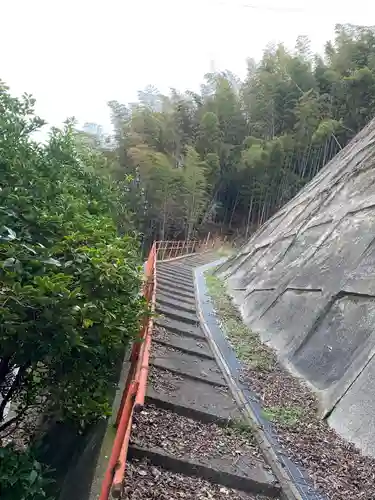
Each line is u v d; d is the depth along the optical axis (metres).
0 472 3.42
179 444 4.18
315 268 8.88
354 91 31.56
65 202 5.16
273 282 10.68
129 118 32.62
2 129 5.38
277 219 17.66
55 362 4.12
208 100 37.19
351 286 6.90
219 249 28.61
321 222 11.18
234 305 11.73
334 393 5.27
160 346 6.99
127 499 3.19
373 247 7.28
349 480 3.82
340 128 31.44
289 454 4.21
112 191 9.05
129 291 5.10
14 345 3.55
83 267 3.94
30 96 5.88
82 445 5.15
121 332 4.85
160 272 15.15
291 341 7.36
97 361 4.67
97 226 5.45
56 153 6.61
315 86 35.06
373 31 35.91
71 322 3.35
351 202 10.25
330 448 4.36
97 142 23.47
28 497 3.60
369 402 4.61
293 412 5.16
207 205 33.81
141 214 26.42
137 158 26.44
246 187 34.69
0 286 3.32
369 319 5.89
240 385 5.93
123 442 3.21
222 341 8.05
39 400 6.08
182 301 11.02
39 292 3.23
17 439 5.80
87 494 4.25
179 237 31.64
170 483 3.57
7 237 3.51
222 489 3.67
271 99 35.38
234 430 4.66
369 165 11.26
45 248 3.64
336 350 6.06
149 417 4.56
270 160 30.53
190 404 5.08
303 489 3.67
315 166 32.56
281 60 37.50
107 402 4.96
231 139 36.59
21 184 4.67
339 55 35.59
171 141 33.09
